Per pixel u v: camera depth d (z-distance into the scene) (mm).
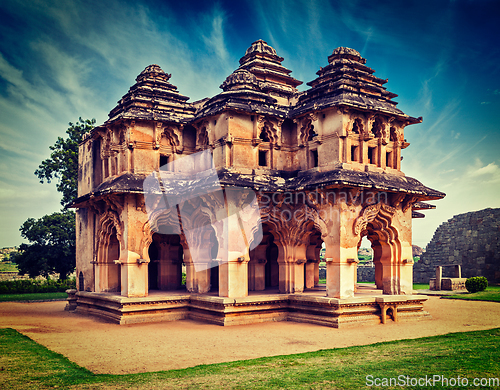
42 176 36094
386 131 17375
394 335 13242
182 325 15516
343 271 15438
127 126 18000
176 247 20719
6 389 7227
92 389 7230
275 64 22375
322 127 16938
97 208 19000
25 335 13203
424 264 39219
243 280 16172
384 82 18562
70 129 37125
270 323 15789
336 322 14742
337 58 18312
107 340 12672
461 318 16766
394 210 17062
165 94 19750
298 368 8539
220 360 10070
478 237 35094
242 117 17328
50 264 35562
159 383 7555
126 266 16750
